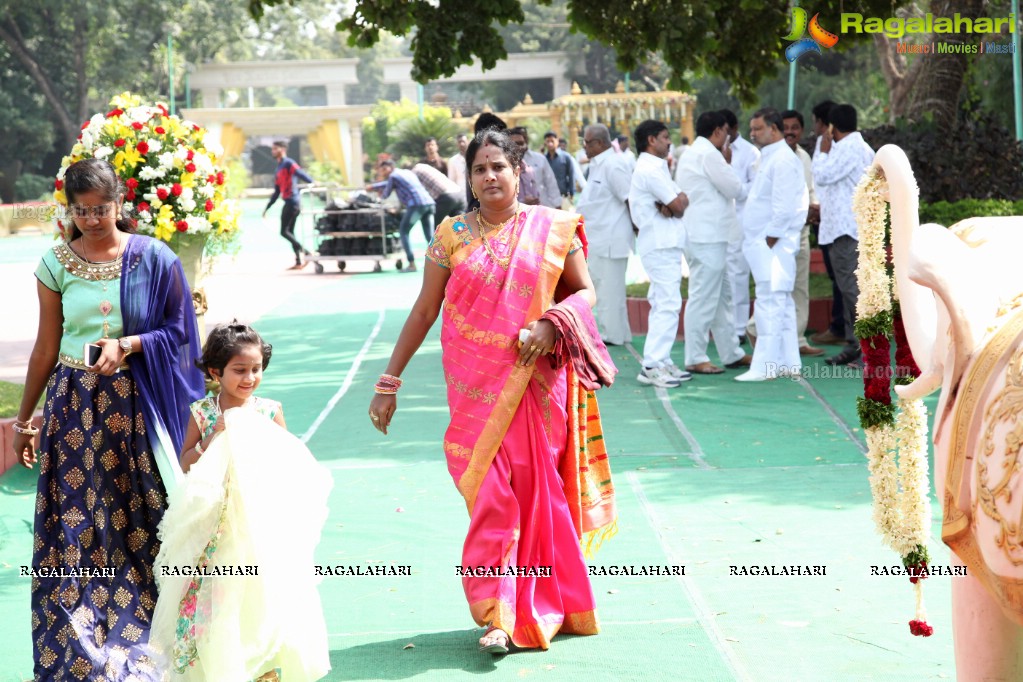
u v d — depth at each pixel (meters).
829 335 14.48
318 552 7.30
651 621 6.02
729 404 11.28
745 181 14.29
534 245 5.88
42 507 5.38
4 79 59.47
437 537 7.52
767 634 5.78
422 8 15.89
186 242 9.20
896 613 5.99
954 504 3.67
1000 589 3.45
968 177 15.80
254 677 5.09
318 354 15.01
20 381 12.84
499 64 74.94
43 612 5.25
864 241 4.73
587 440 6.11
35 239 37.44
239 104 104.69
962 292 3.64
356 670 5.53
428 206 24.12
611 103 43.72
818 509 7.86
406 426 10.76
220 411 5.21
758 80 16.77
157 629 5.01
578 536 5.92
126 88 62.38
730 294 13.12
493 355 5.78
